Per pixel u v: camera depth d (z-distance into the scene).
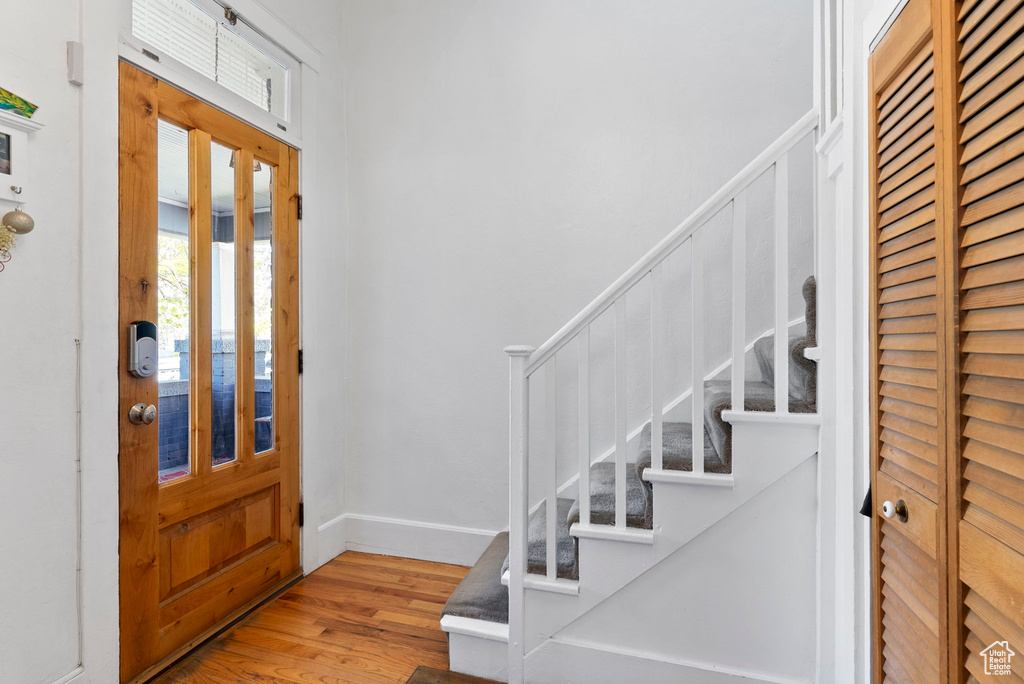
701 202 2.16
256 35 2.11
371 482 2.62
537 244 2.37
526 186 2.38
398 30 2.58
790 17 2.07
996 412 0.69
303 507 2.36
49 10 1.36
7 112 1.24
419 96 2.54
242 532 2.04
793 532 1.47
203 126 1.86
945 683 0.80
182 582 1.78
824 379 1.41
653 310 1.55
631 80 2.24
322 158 2.49
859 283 1.20
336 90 2.61
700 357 1.52
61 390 1.39
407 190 2.56
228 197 1.99
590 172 2.29
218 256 1.95
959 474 0.77
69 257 1.41
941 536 0.81
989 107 0.70
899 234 0.97
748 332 2.12
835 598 1.39
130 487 1.58
